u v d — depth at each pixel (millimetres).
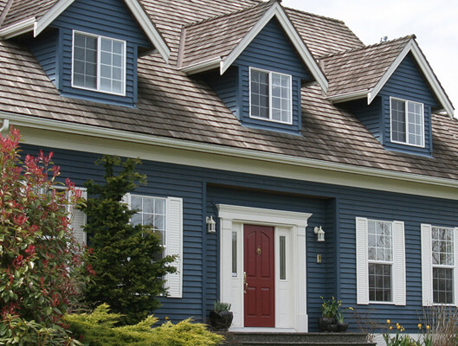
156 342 12383
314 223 19562
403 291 20578
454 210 22125
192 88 18516
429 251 21328
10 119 14461
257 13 18688
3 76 15297
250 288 18375
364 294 19766
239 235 18328
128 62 16891
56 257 11445
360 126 21109
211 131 17375
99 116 15812
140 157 16484
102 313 12672
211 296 17438
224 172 17719
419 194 21297
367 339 18688
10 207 10992
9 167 11266
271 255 18844
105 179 15422
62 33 16016
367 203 20219
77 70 16203
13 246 10883
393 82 21219
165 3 21219
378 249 20359
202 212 17297
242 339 16328
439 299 21422
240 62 18438
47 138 15250
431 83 21859
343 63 22078
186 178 17141
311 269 19312
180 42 19891
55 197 11641
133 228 15016
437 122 23812
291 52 19406
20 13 16672
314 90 21312
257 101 18688
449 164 22047
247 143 17719
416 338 20594
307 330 18891
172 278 16672
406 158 20969
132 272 14672
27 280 10789
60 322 11320
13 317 10578
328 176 19406
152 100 17281
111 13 16750
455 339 19594
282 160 18141
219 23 19484
